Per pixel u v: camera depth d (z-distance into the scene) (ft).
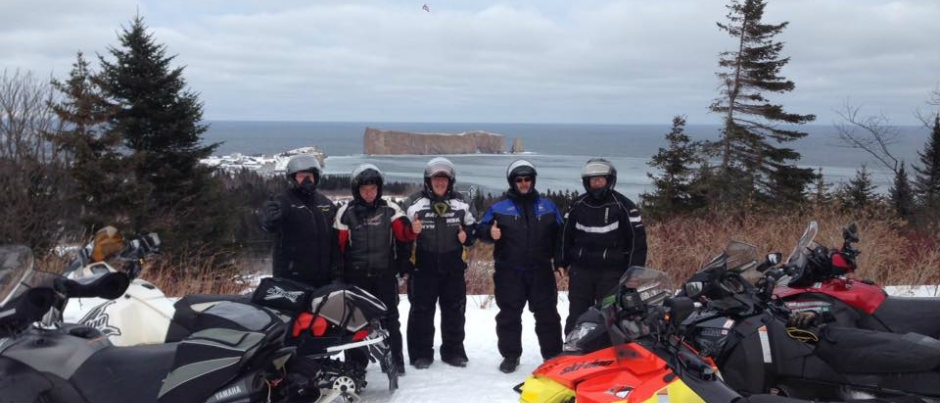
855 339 16.15
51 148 65.26
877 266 35.27
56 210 63.87
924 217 59.67
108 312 16.08
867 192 69.87
